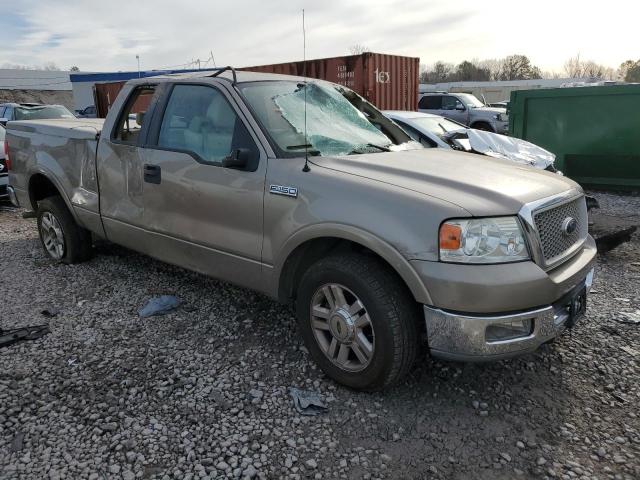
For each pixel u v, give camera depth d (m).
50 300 4.62
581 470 2.60
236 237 3.65
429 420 3.00
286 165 3.41
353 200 3.04
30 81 60.34
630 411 3.07
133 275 5.22
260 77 4.11
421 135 7.58
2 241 6.67
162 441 2.80
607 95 9.09
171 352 3.71
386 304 2.93
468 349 2.78
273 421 2.97
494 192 2.97
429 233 2.78
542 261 2.90
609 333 3.99
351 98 4.57
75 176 5.05
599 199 9.12
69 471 2.59
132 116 4.71
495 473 2.60
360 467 2.64
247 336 3.95
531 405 3.13
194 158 3.87
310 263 3.52
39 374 3.42
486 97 52.41
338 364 3.23
